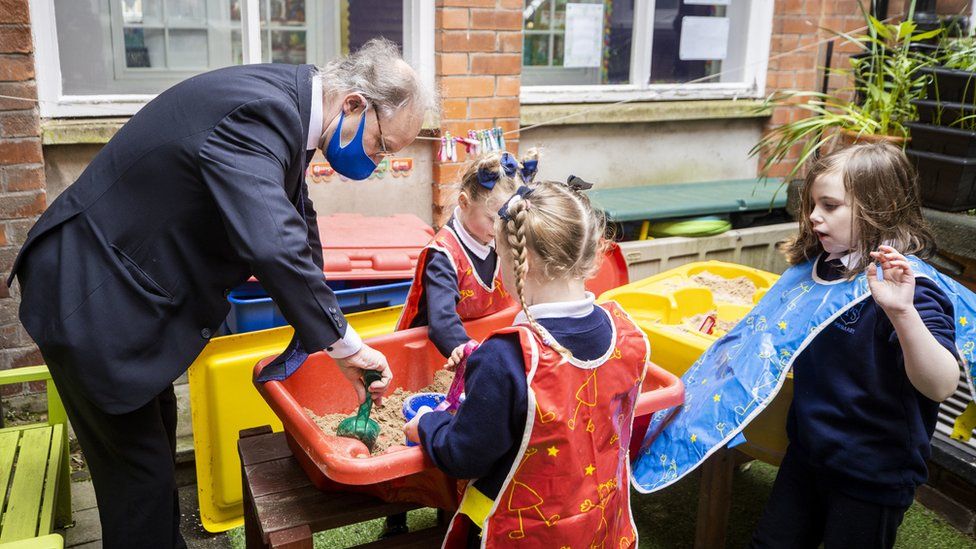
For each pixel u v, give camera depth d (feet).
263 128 5.52
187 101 5.58
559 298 5.04
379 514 5.86
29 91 9.17
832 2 13.92
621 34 13.24
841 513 6.06
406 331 7.32
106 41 10.27
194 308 5.80
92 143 9.86
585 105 12.83
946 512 8.72
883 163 5.90
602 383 5.08
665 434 6.68
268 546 6.28
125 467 6.05
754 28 14.06
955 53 10.36
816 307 6.18
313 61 11.65
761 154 14.34
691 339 7.99
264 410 8.05
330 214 11.37
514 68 11.73
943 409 9.06
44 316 5.61
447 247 7.41
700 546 7.37
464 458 4.94
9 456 7.50
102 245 5.56
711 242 11.96
